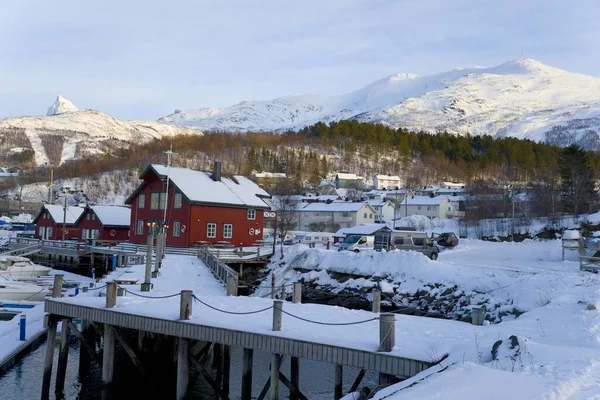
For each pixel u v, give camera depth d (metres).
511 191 96.00
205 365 24.09
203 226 55.94
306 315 19.20
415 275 32.56
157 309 19.19
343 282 35.44
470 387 9.32
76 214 78.88
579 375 10.01
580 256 31.59
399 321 18.73
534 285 25.83
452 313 28.23
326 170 174.38
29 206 132.75
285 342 15.28
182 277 33.16
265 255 45.22
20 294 36.88
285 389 20.58
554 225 67.81
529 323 17.41
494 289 27.81
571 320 16.97
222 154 183.88
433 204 108.44
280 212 70.69
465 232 73.12
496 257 41.19
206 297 22.89
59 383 20.39
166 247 53.91
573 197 77.31
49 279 47.38
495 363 11.67
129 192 146.75
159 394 20.28
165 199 55.25
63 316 20.73
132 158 180.25
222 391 18.00
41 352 25.69
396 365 13.41
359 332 16.28
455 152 197.88
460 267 31.66
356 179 155.00
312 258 39.56
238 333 16.19
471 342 14.30
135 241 61.16
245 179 65.75
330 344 14.55
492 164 180.50
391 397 9.39
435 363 12.92
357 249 42.50
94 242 59.84
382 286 32.66
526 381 9.57
